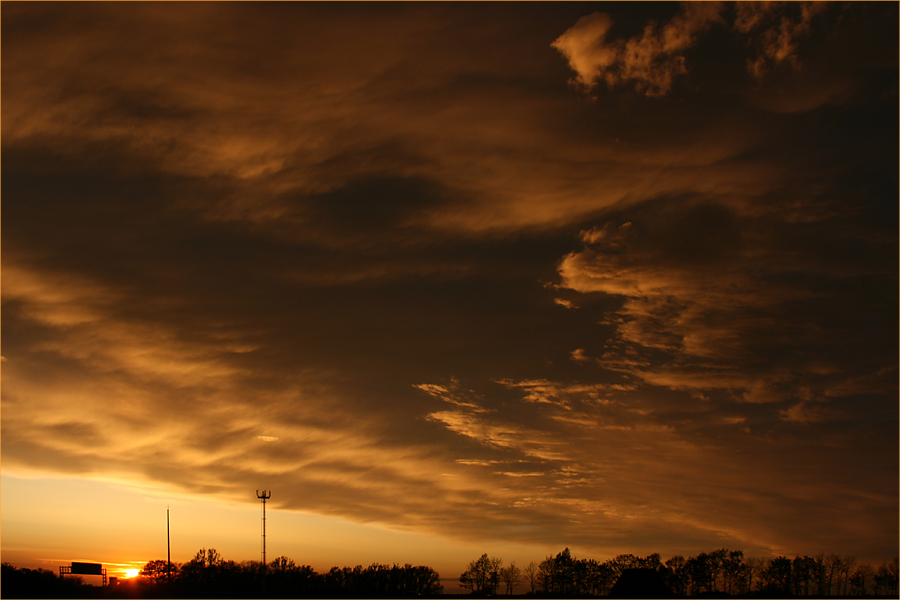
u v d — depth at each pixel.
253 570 130.50
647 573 111.88
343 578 136.12
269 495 118.19
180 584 120.75
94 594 94.19
